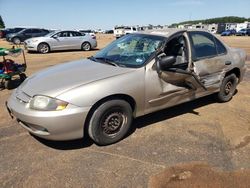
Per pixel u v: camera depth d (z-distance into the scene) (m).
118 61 4.19
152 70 3.93
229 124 4.49
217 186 2.89
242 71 5.60
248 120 4.68
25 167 3.25
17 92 3.83
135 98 3.80
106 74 3.71
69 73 3.88
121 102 3.67
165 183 2.95
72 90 3.36
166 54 4.26
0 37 30.30
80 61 4.60
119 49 4.55
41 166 3.27
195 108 5.19
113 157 3.46
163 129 4.27
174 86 4.25
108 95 3.50
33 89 3.58
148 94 3.94
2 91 6.64
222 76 5.11
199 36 4.70
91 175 3.09
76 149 3.66
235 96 6.02
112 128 3.73
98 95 3.42
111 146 3.74
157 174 3.11
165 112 4.95
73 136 3.43
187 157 3.45
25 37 23.19
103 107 3.52
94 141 3.70
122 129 3.83
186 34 4.51
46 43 15.61
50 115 3.25
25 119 3.39
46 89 3.46
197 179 3.01
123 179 3.02
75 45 16.78
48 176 3.08
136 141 3.88
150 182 2.97
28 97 3.50
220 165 3.28
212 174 3.09
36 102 3.37
